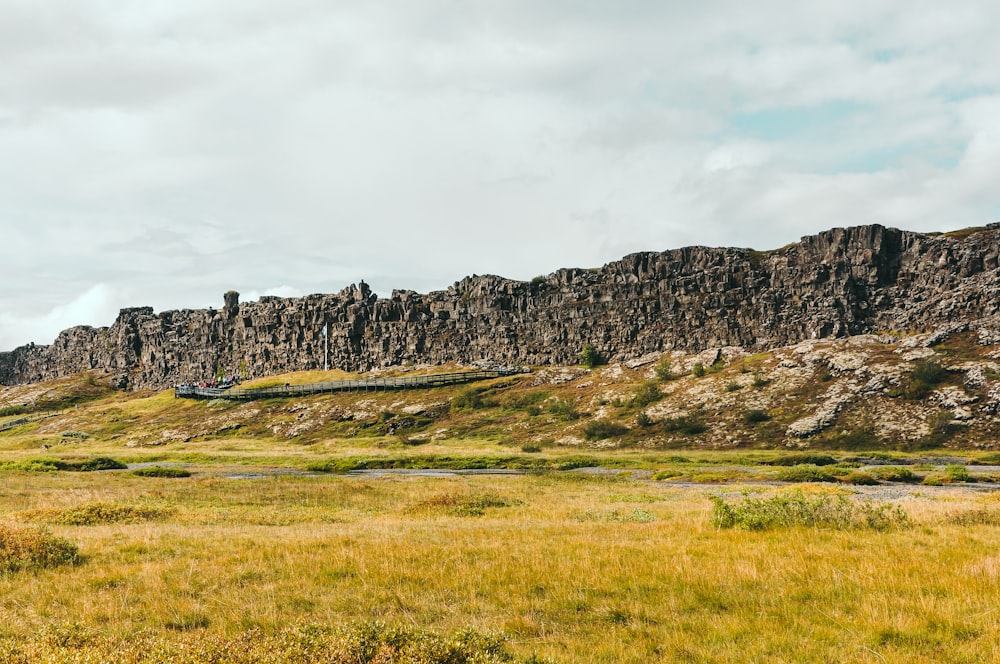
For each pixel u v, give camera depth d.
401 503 44.91
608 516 31.25
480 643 11.58
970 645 11.15
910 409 104.50
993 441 90.00
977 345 120.31
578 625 13.28
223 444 154.75
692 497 44.66
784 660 10.97
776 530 22.66
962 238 164.00
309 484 58.41
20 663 10.84
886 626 12.16
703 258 192.12
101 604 15.19
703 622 13.02
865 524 23.12
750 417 116.00
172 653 11.28
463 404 165.00
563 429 133.00
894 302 159.38
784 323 164.88
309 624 12.44
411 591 15.79
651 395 140.38
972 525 23.36
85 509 33.50
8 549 19.78
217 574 17.70
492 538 23.02
